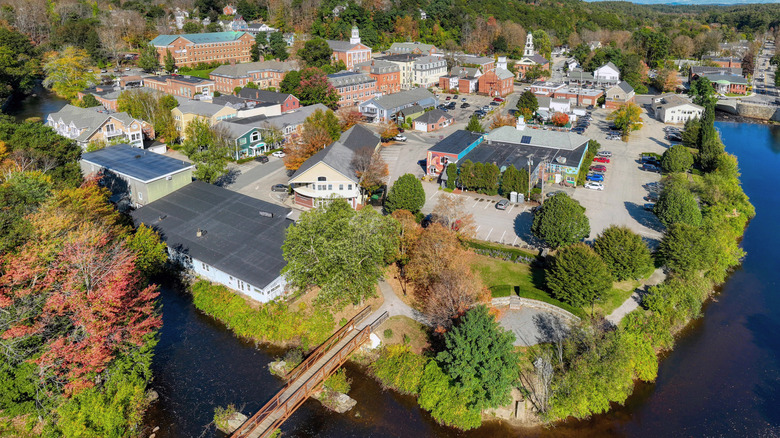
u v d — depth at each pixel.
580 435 41.72
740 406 44.44
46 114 131.25
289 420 42.75
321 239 49.84
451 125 126.50
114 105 123.50
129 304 41.69
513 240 68.25
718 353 50.84
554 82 162.88
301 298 55.88
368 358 49.06
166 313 55.41
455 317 47.12
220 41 189.88
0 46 148.25
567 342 45.84
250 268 56.44
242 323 52.94
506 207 78.88
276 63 154.88
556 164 86.75
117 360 41.34
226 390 45.38
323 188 74.81
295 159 84.88
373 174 77.00
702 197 78.19
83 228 48.66
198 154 82.19
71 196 57.62
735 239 71.69
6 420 39.94
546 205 63.72
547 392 43.41
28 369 37.97
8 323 37.31
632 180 89.75
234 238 62.28
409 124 124.25
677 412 43.88
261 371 47.75
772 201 85.88
